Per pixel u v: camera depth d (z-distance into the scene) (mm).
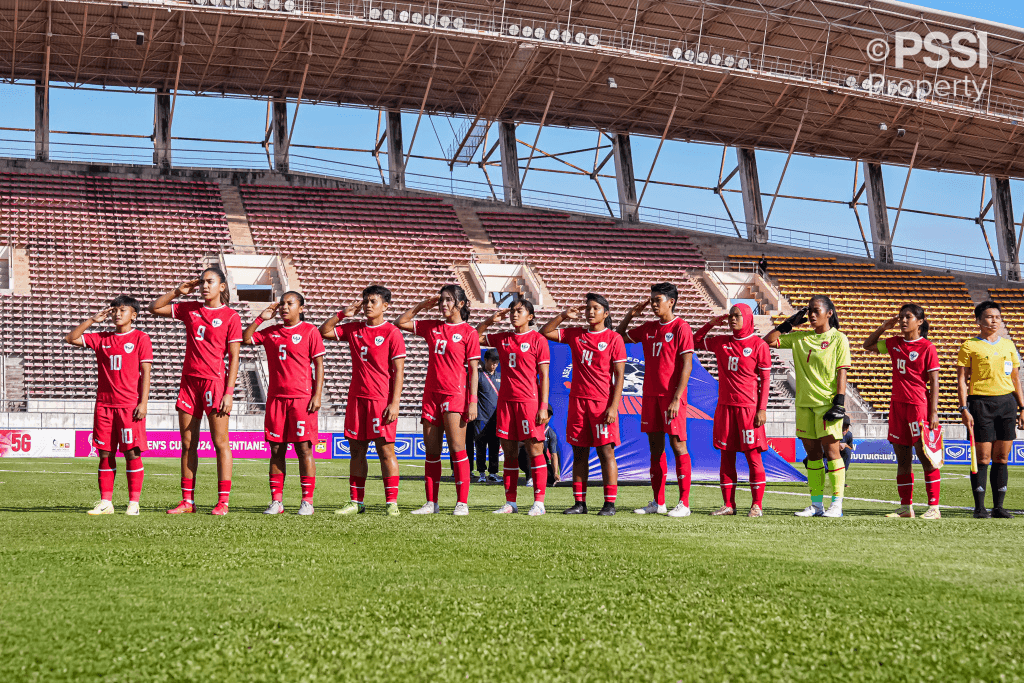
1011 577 3514
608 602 3027
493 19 26812
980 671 2297
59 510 6230
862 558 4016
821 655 2426
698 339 6969
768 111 31281
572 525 5422
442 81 29969
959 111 28203
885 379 27016
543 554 4078
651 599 3074
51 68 27953
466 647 2482
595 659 2385
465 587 3271
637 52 26812
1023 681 2225
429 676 2240
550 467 10977
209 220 28406
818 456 6898
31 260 24578
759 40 28812
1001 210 35094
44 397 20594
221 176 30578
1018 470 17594
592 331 6652
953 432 23703
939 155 34188
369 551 4125
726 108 31656
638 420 12336
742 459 12531
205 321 6160
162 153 29906
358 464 6461
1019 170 34844
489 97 28797
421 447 18281
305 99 31266
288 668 2287
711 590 3225
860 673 2275
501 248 30750
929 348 6898
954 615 2852
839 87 27734
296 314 6250
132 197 28438
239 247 27578
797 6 26641
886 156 34469
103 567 3600
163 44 26594
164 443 18031
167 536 4590
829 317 6750
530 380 6590
